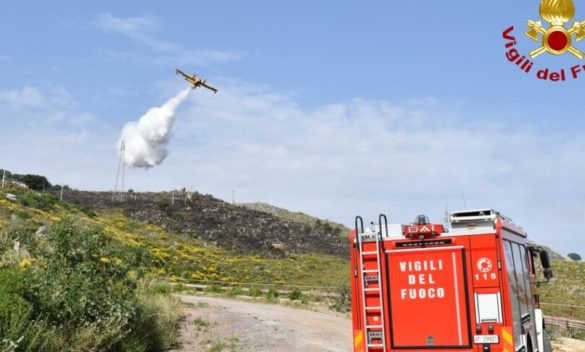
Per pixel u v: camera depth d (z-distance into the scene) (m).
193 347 14.97
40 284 11.23
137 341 12.97
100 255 13.28
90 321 11.97
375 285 10.12
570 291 45.62
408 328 9.80
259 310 22.97
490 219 9.71
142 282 18.77
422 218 10.34
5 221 39.81
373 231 10.35
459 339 9.52
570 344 19.02
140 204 91.69
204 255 65.38
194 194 106.12
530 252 12.37
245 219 96.38
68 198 89.12
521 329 10.12
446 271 9.76
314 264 71.25
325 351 15.13
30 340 9.74
